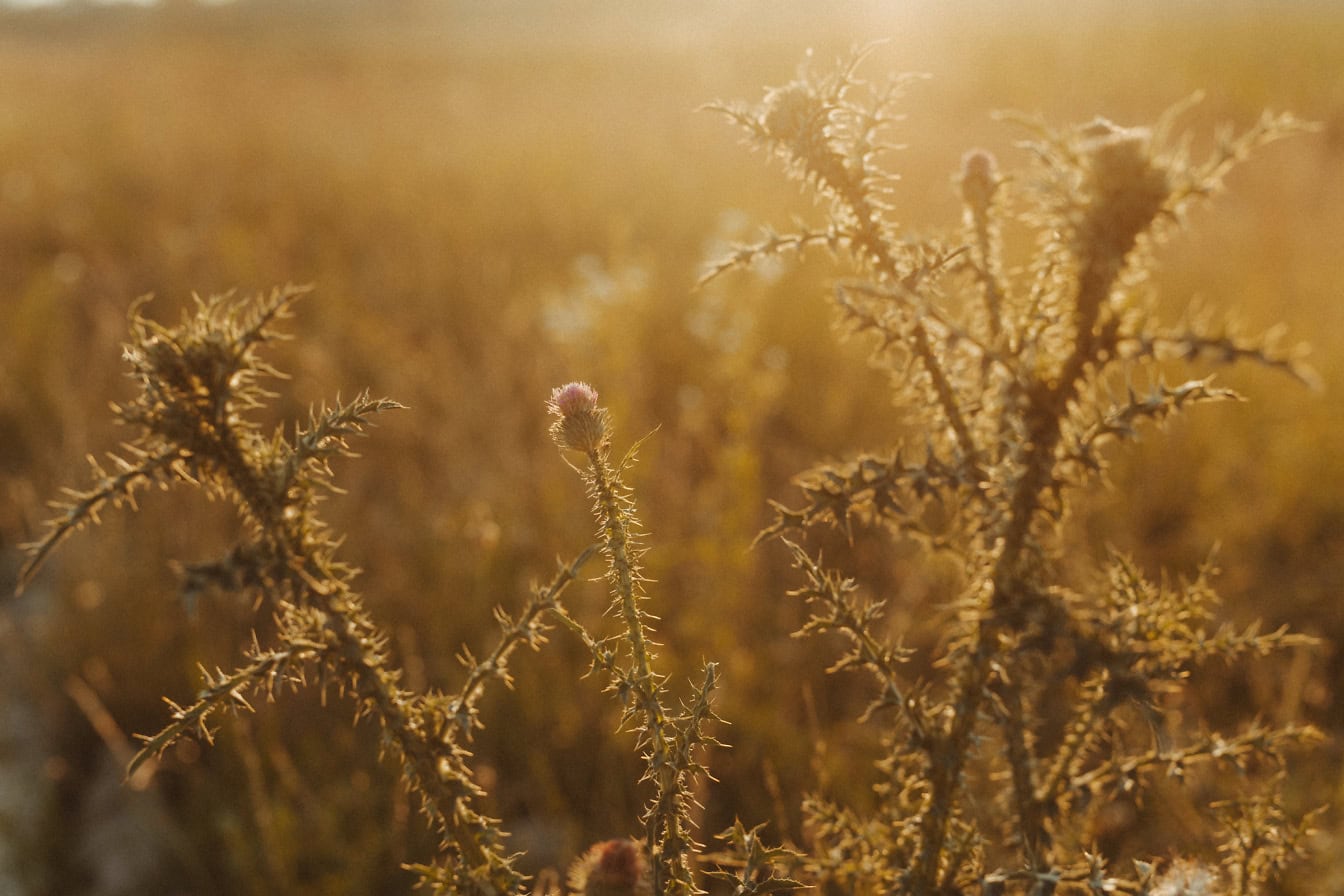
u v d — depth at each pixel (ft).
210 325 3.38
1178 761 4.29
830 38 56.54
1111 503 11.30
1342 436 12.37
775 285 16.78
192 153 31.86
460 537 11.51
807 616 10.43
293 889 8.03
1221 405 13.43
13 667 11.40
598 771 9.20
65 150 32.89
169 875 9.04
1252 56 45.60
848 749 8.95
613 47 84.74
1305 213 19.88
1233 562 11.03
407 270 20.81
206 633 10.73
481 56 82.64
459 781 3.55
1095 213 3.51
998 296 4.19
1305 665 8.51
